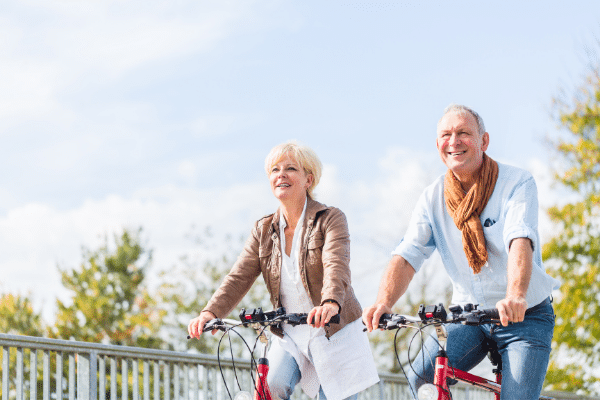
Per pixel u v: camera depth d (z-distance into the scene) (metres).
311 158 3.57
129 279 28.17
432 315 2.88
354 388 3.49
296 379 3.57
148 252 28.94
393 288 3.39
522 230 3.14
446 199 3.43
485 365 7.77
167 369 5.36
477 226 3.31
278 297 3.59
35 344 4.48
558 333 17.45
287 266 3.54
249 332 23.91
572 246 17.83
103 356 4.95
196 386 5.55
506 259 3.33
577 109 18.39
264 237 3.62
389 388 7.50
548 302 3.30
